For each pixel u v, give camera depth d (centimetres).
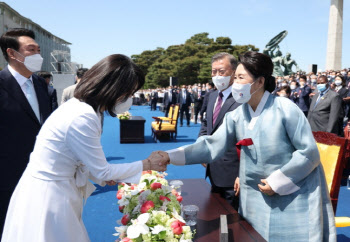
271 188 149
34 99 238
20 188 136
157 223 126
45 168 130
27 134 224
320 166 161
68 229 131
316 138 231
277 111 155
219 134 178
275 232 154
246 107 170
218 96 261
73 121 127
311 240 148
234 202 225
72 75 801
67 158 131
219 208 184
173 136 948
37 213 127
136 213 137
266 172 157
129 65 132
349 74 1032
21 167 221
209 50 5134
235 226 158
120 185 163
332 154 214
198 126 1220
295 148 157
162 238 119
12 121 220
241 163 170
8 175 218
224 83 244
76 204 138
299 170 146
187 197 203
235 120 173
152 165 156
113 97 131
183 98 1193
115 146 781
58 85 802
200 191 215
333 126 486
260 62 152
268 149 155
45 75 444
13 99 221
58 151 128
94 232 302
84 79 134
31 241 125
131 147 768
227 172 225
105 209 361
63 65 3756
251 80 155
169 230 122
